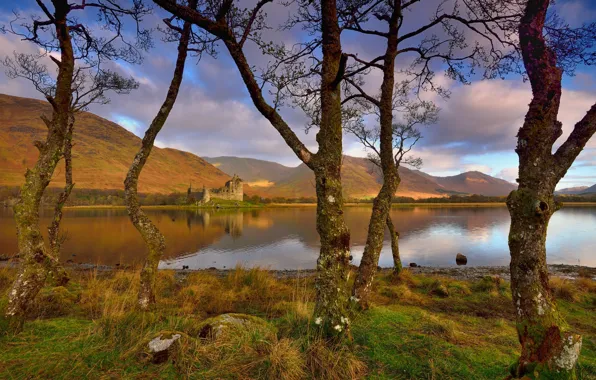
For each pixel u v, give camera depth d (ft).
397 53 22.72
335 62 14.55
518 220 8.83
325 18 14.47
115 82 36.17
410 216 257.14
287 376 10.27
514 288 8.89
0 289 23.71
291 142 14.40
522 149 9.05
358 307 18.94
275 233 142.72
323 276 13.53
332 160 13.88
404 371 11.14
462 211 347.15
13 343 12.16
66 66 15.65
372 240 20.53
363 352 12.39
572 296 27.99
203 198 477.36
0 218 181.16
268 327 14.24
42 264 14.65
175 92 20.57
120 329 13.28
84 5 17.03
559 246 94.48
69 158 32.32
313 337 12.59
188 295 27.14
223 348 12.08
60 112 15.44
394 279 36.04
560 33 12.98
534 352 8.39
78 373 10.24
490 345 14.16
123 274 35.01
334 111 14.25
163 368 10.75
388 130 22.27
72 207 379.96
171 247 99.09
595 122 8.36
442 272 52.60
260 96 14.24
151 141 19.80
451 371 11.09
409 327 15.40
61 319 16.14
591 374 11.54
